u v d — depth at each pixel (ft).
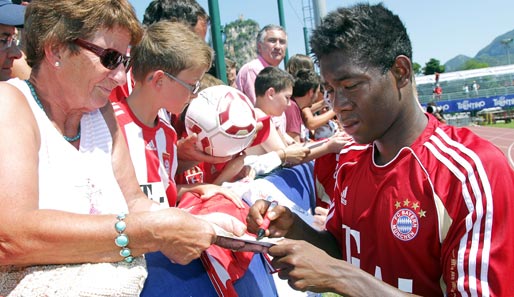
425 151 5.33
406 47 5.29
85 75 4.96
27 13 5.00
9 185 4.18
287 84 12.82
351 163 6.31
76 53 4.87
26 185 4.26
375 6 5.37
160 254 5.92
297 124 16.03
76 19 4.77
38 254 4.23
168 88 7.44
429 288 5.43
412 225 5.31
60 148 4.96
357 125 5.34
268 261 8.03
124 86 9.23
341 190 6.49
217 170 10.06
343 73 5.12
